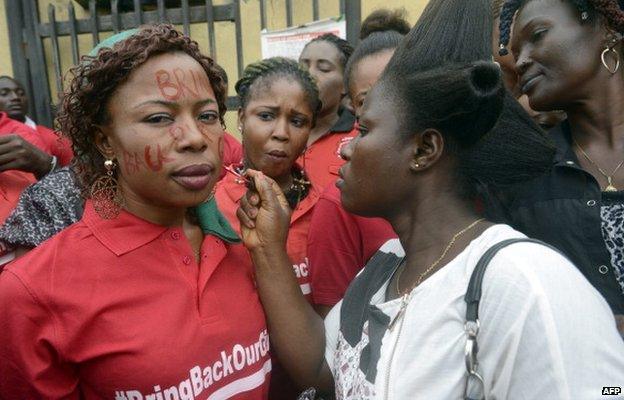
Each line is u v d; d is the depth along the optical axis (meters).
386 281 1.04
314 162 2.25
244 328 1.09
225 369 1.04
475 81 0.86
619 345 0.78
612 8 1.11
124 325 0.96
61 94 1.07
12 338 0.97
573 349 0.76
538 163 1.03
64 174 1.69
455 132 0.92
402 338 0.88
